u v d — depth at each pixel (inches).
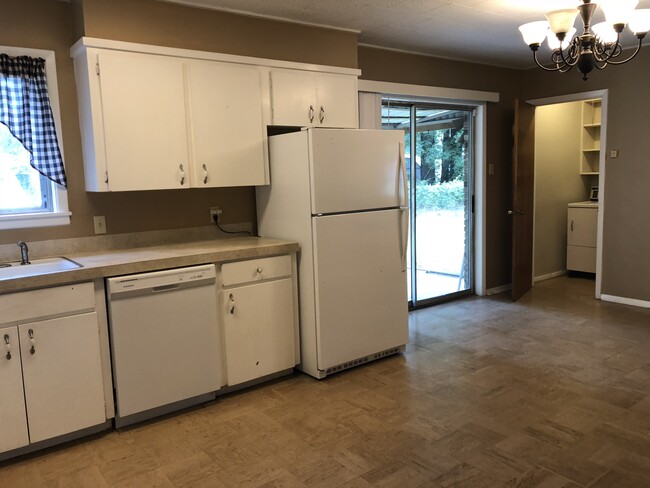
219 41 128.6
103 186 112.7
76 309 100.0
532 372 133.2
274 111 137.4
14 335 93.7
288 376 135.9
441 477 88.3
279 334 130.6
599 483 85.4
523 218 209.8
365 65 170.7
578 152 255.3
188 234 138.3
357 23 146.3
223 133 128.5
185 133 122.6
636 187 189.3
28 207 118.0
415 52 183.3
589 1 106.2
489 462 92.5
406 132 190.2
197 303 114.4
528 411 111.7
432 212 201.0
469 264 218.2
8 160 115.0
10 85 111.2
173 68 119.9
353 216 133.5
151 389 110.0
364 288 137.6
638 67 185.0
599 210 200.5
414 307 196.9
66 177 119.6
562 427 104.4
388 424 107.8
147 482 89.8
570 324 173.0
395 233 143.3
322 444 100.7
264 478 89.8
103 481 90.6
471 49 181.0
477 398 118.9
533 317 182.4
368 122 171.3
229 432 106.7
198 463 95.3
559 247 251.3
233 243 131.6
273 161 137.6
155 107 117.9
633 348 148.6
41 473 93.5
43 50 114.8
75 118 120.0
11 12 111.1
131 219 129.3
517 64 210.7
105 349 104.8
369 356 141.9
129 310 105.6
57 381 99.1
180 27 122.3
